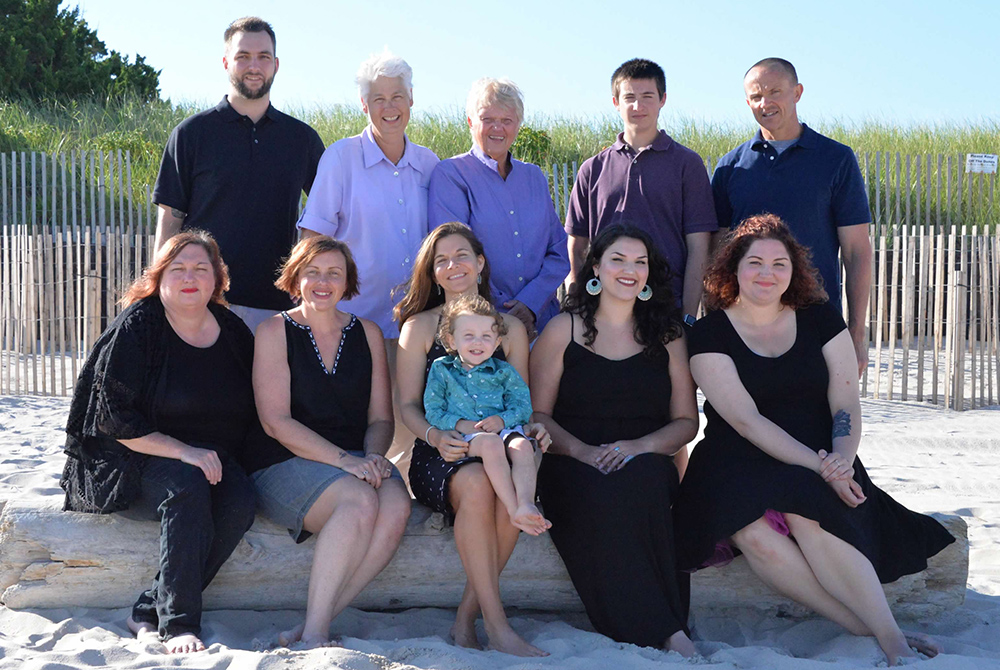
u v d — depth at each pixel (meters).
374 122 5.08
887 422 9.69
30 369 12.03
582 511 4.05
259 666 3.34
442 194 5.11
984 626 4.29
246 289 5.30
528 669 3.48
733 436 4.37
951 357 10.53
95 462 4.10
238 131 5.28
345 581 3.90
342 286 4.35
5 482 6.54
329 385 4.33
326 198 5.09
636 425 4.43
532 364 4.54
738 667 3.57
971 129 19.12
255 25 5.22
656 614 3.95
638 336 4.41
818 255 5.14
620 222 4.52
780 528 4.09
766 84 5.13
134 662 3.41
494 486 3.94
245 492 4.07
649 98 5.17
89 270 11.13
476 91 5.12
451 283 4.46
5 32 21.16
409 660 3.55
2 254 12.29
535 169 5.31
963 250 10.59
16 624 4.01
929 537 4.27
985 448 8.53
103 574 4.14
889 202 14.43
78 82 21.72
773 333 4.41
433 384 4.28
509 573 4.32
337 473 4.07
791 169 5.16
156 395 4.11
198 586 3.83
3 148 16.06
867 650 3.86
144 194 15.20
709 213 5.23
